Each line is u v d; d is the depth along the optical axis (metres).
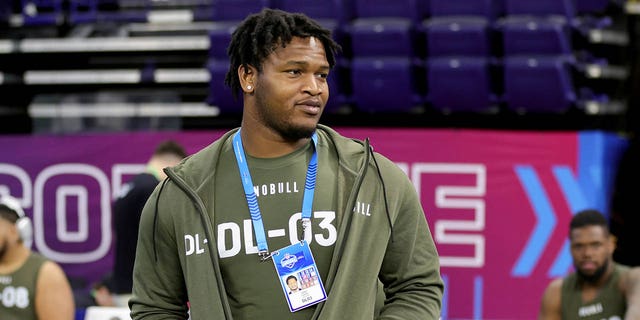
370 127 6.89
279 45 2.02
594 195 5.76
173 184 2.14
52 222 6.27
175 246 2.14
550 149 5.79
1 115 7.44
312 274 2.01
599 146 5.76
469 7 6.65
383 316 2.10
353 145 2.18
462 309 5.85
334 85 6.53
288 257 2.02
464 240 5.86
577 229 4.43
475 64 6.35
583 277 4.50
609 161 6.21
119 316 3.90
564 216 5.79
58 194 6.27
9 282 4.42
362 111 6.77
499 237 5.82
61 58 7.64
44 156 6.27
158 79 7.33
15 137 6.28
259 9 6.91
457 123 6.80
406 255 2.13
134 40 7.54
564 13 6.51
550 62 6.23
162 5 8.12
